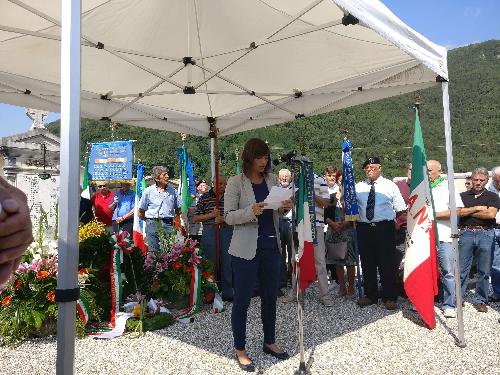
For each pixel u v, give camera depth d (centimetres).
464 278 542
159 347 414
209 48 533
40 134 1453
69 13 203
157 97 666
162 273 532
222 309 545
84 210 660
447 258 522
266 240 357
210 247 622
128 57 537
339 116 6084
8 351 402
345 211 590
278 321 502
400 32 321
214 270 610
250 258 345
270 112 710
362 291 651
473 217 535
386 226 561
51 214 583
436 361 371
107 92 621
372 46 463
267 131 4597
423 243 474
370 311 544
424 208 478
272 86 619
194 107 717
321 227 579
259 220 358
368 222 571
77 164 198
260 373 346
